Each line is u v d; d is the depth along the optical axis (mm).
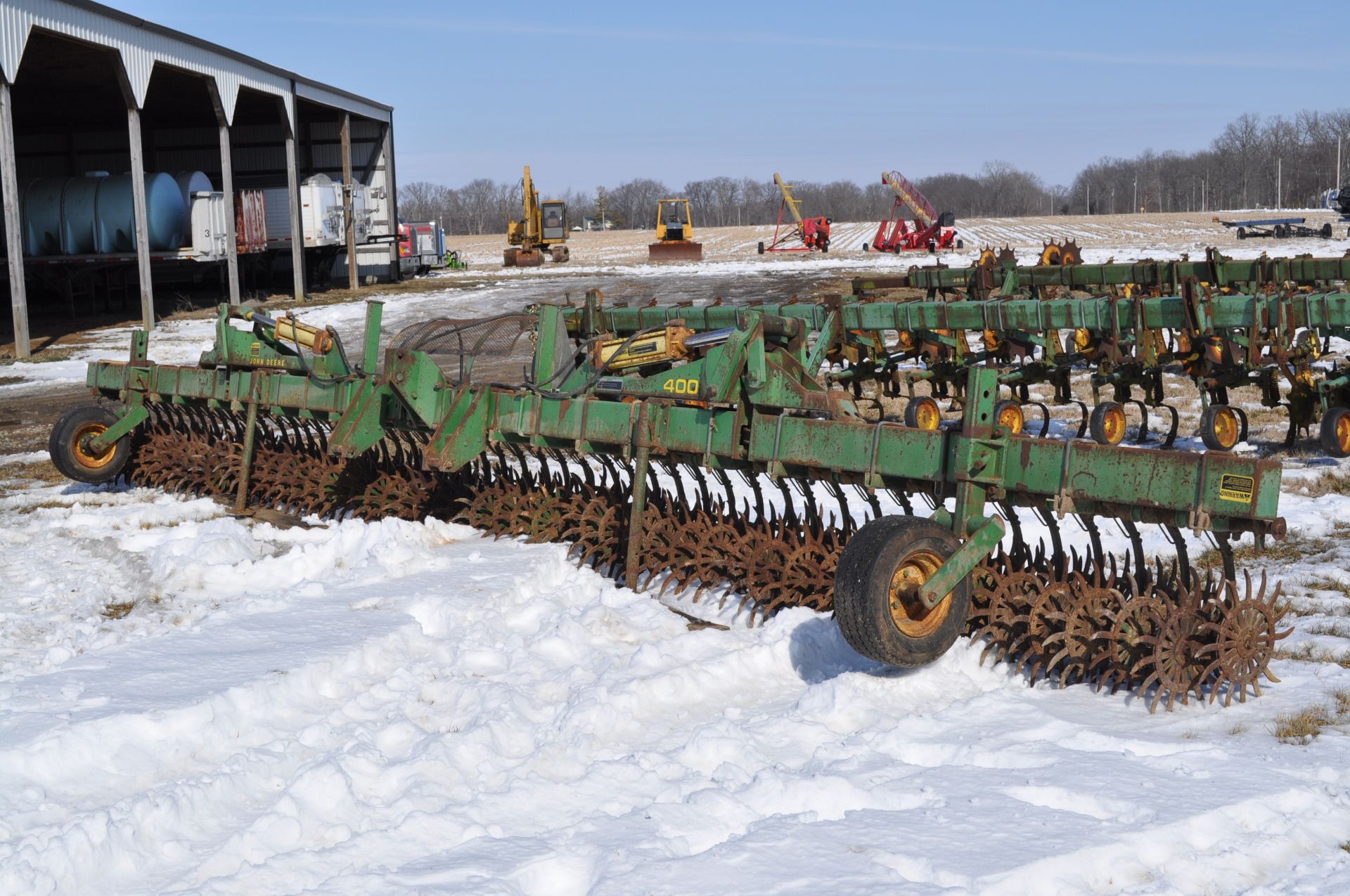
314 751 4965
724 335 7195
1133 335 12172
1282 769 4496
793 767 4758
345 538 8258
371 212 42531
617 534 7805
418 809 4402
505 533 8664
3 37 21500
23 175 41656
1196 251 51094
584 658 6172
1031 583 5875
